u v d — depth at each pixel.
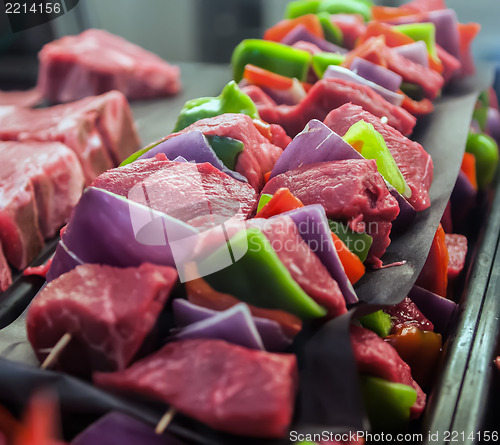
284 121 0.32
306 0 0.50
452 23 0.44
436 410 0.21
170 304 0.19
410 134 0.36
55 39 0.54
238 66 0.37
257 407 0.17
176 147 0.25
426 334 0.25
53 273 0.21
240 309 0.18
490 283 0.28
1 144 0.37
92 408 0.18
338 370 0.18
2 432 0.18
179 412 0.17
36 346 0.19
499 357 0.24
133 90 0.52
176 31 0.75
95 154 0.40
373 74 0.34
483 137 0.41
